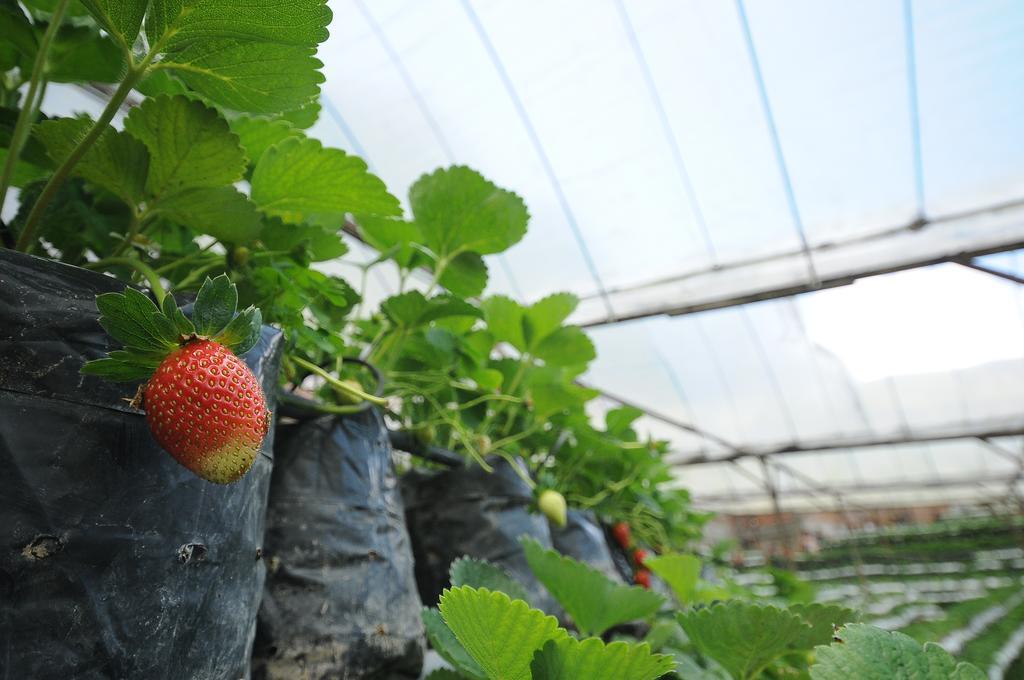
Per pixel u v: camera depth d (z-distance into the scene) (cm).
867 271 141
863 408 232
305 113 35
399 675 31
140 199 24
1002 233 129
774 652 27
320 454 32
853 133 127
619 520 80
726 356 214
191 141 22
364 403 35
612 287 161
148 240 30
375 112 122
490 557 45
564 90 123
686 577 39
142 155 22
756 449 251
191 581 18
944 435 229
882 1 110
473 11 111
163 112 21
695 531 114
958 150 126
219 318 18
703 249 150
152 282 21
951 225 134
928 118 123
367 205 29
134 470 17
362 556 30
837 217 140
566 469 70
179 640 17
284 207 29
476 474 48
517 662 19
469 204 44
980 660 85
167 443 17
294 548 29
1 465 15
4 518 15
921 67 117
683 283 156
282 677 26
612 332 202
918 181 132
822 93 122
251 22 19
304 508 30
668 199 142
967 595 205
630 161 135
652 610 31
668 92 124
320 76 22
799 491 332
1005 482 306
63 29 26
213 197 24
